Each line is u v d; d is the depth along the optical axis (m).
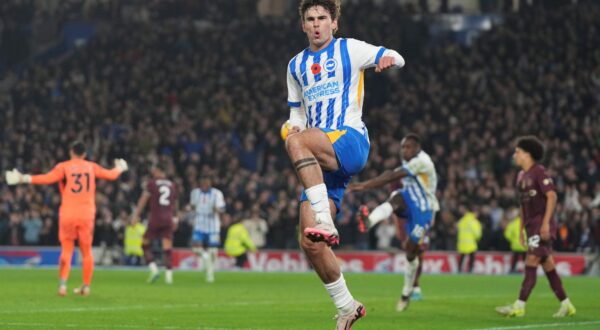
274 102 135.50
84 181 55.72
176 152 125.31
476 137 115.75
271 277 85.56
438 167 113.56
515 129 117.31
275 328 37.28
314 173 25.47
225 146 124.06
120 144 127.62
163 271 94.38
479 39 142.00
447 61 136.62
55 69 152.00
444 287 71.38
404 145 48.88
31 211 113.81
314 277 85.62
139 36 157.00
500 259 100.69
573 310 44.66
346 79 27.16
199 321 40.16
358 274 96.06
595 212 98.81
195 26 161.62
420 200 48.06
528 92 125.44
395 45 145.12
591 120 117.00
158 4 170.88
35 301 51.22
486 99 126.44
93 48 156.38
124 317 41.72
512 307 44.59
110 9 173.25
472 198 105.56
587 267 97.88
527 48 134.88
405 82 137.00
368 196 109.12
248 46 150.25
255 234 106.94
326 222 25.12
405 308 47.75
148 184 72.50
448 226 103.94
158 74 146.38
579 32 135.25
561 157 110.31
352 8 152.25
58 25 174.38
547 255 44.53
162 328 36.81
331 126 27.02
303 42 150.38
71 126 134.88
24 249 110.75
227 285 71.00
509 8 154.12
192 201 77.81
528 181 45.16
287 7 169.12
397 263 103.75
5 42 166.50
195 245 77.44
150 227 72.25
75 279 76.00
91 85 145.12
